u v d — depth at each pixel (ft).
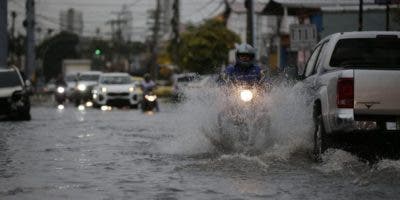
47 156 61.41
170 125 104.17
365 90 51.24
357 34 57.77
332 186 44.01
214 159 57.52
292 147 60.64
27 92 121.49
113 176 48.62
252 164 53.57
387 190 42.32
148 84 155.53
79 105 205.57
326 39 61.46
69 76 245.24
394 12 108.17
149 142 75.05
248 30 169.27
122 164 55.52
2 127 100.07
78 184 44.86
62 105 216.95
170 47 340.39
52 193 41.19
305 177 47.93
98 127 100.32
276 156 58.23
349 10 178.60
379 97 51.29
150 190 42.42
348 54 58.23
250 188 43.24
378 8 171.53
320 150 55.36
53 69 628.28
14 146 70.64
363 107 51.29
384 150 60.18
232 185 44.45
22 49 462.60
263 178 47.55
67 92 230.27
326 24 179.52
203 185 44.45
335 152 54.44
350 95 51.24
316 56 62.95
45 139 79.05
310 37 122.62
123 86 186.60
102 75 195.62
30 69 266.16
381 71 51.39
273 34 255.50
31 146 70.64
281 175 48.91
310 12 191.11
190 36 284.61
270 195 40.65
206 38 280.10
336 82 52.16
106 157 60.59
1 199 39.06
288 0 194.49
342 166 52.54
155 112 155.84
